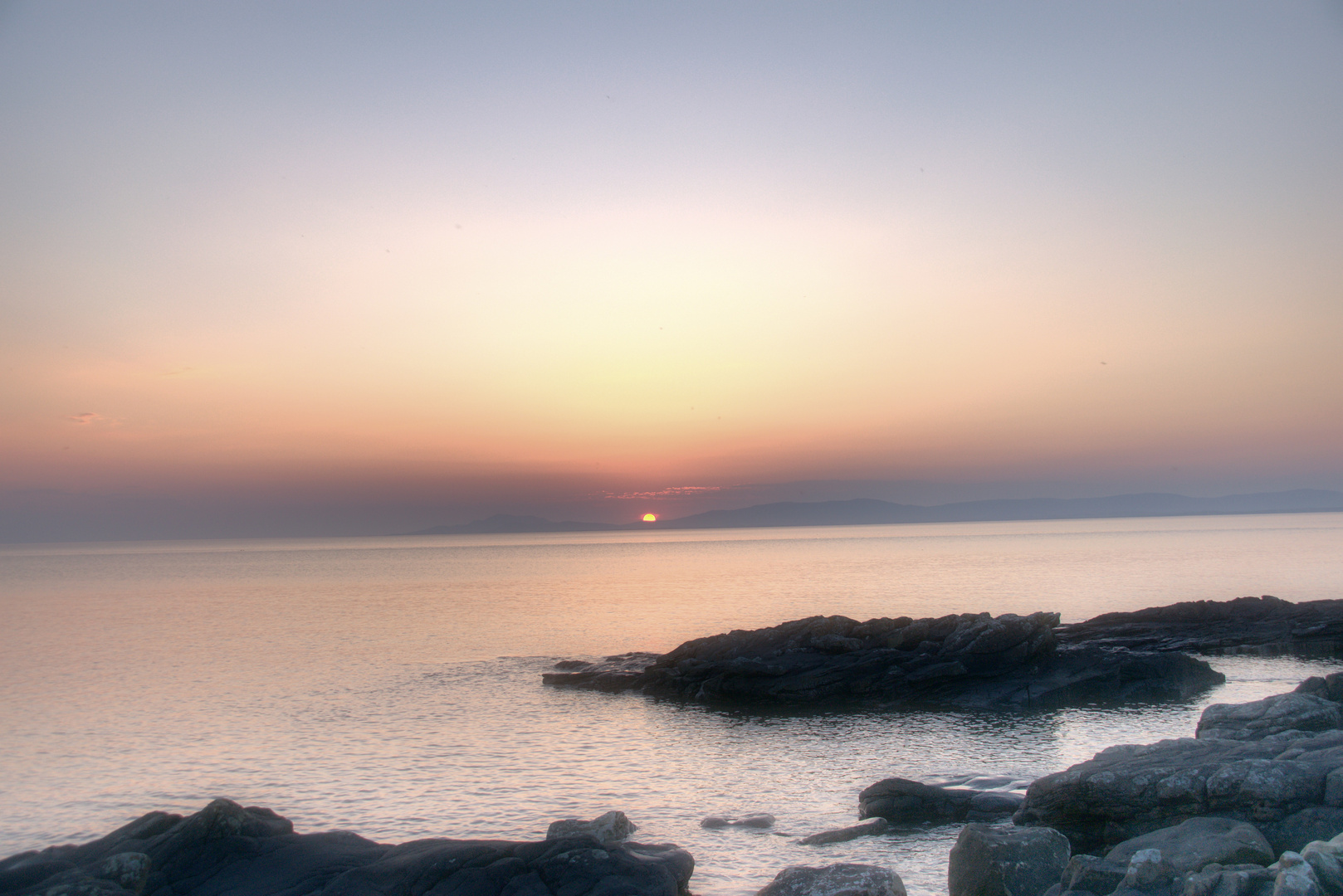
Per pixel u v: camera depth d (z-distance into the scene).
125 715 39.62
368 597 113.00
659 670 44.97
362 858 17.03
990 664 40.94
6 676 51.56
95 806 25.81
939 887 16.95
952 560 162.38
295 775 28.78
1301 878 10.81
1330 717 19.70
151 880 16.50
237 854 17.38
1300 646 46.03
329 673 51.69
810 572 140.38
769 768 28.53
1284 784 14.15
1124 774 15.98
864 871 15.02
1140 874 12.29
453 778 28.02
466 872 15.50
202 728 36.72
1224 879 11.48
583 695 43.47
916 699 38.97
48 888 15.69
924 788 22.02
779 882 15.18
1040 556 165.75
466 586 132.38
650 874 15.38
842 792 25.34
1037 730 32.62
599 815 21.72
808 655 43.34
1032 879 13.88
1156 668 39.38
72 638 70.88
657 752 31.36
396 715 38.94
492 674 50.31
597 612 86.31
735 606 89.38
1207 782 14.87
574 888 14.80
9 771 29.80
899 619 46.66
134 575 176.88
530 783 27.27
